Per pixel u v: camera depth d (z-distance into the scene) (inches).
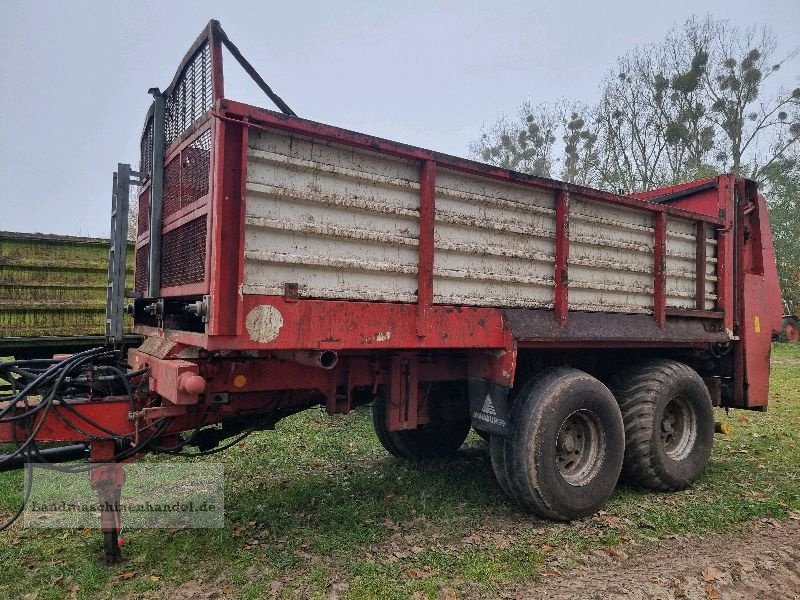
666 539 155.7
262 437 258.7
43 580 127.9
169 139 165.8
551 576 132.9
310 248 127.7
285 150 124.3
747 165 1010.7
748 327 224.1
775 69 1005.2
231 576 129.6
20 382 139.6
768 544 153.9
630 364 205.5
